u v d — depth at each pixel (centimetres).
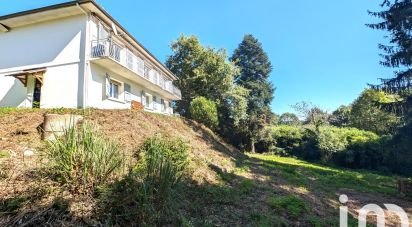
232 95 3459
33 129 776
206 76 3506
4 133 738
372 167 2264
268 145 2847
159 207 440
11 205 367
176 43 3747
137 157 703
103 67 1633
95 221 374
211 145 1507
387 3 1628
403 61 1570
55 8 1454
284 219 604
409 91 1612
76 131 474
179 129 1438
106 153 452
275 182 1015
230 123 3284
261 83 4519
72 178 423
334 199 930
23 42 1599
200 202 591
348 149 2384
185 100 3578
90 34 1512
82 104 1428
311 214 668
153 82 2330
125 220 395
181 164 725
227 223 527
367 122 3169
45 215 364
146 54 2333
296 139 2744
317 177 1396
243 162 1374
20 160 527
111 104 1714
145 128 1024
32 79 1552
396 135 1647
